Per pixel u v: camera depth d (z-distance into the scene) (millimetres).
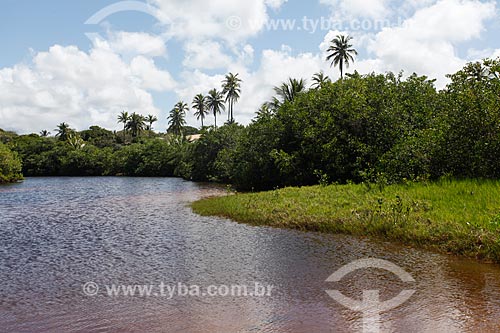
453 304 6609
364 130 21969
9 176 52438
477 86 16281
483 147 15438
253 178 29922
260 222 14680
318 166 23875
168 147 68250
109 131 115250
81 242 12609
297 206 15320
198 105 72625
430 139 17234
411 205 12711
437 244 10102
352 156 22172
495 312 6242
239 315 6469
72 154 75688
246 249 10875
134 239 12805
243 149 31328
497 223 9383
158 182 47875
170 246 11594
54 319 6523
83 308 6973
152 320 6375
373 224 11961
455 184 14336
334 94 24844
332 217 13250
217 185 39219
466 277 7949
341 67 43125
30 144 80125
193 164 52656
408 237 10789
